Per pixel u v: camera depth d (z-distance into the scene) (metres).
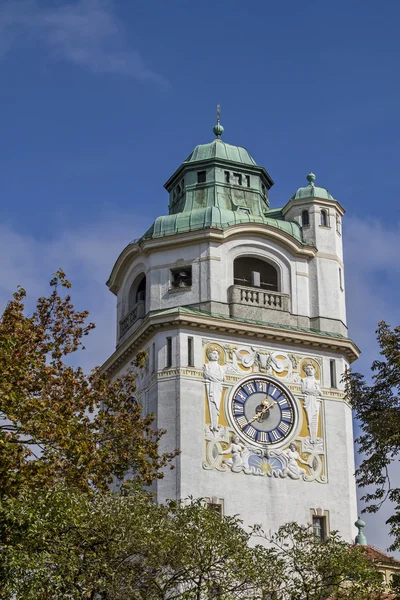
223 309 82.62
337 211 90.00
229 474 78.12
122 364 85.56
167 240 84.75
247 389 80.81
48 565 50.78
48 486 52.91
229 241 84.81
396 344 57.53
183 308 81.75
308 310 85.31
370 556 76.81
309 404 81.88
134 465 61.03
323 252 87.38
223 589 55.88
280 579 57.97
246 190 90.56
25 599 48.41
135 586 54.62
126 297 89.12
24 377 54.91
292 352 83.00
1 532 49.75
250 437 79.62
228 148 92.06
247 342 82.06
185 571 54.84
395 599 56.38
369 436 56.91
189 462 77.31
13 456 52.88
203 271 83.50
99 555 52.91
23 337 56.59
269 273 86.94
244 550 56.12
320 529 79.25
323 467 80.75
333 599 60.88
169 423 78.31
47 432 54.41
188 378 79.56
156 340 81.00
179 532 55.41
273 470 79.19
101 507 54.19
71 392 58.16
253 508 77.81
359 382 58.12
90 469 57.00
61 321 59.69
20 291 57.31
